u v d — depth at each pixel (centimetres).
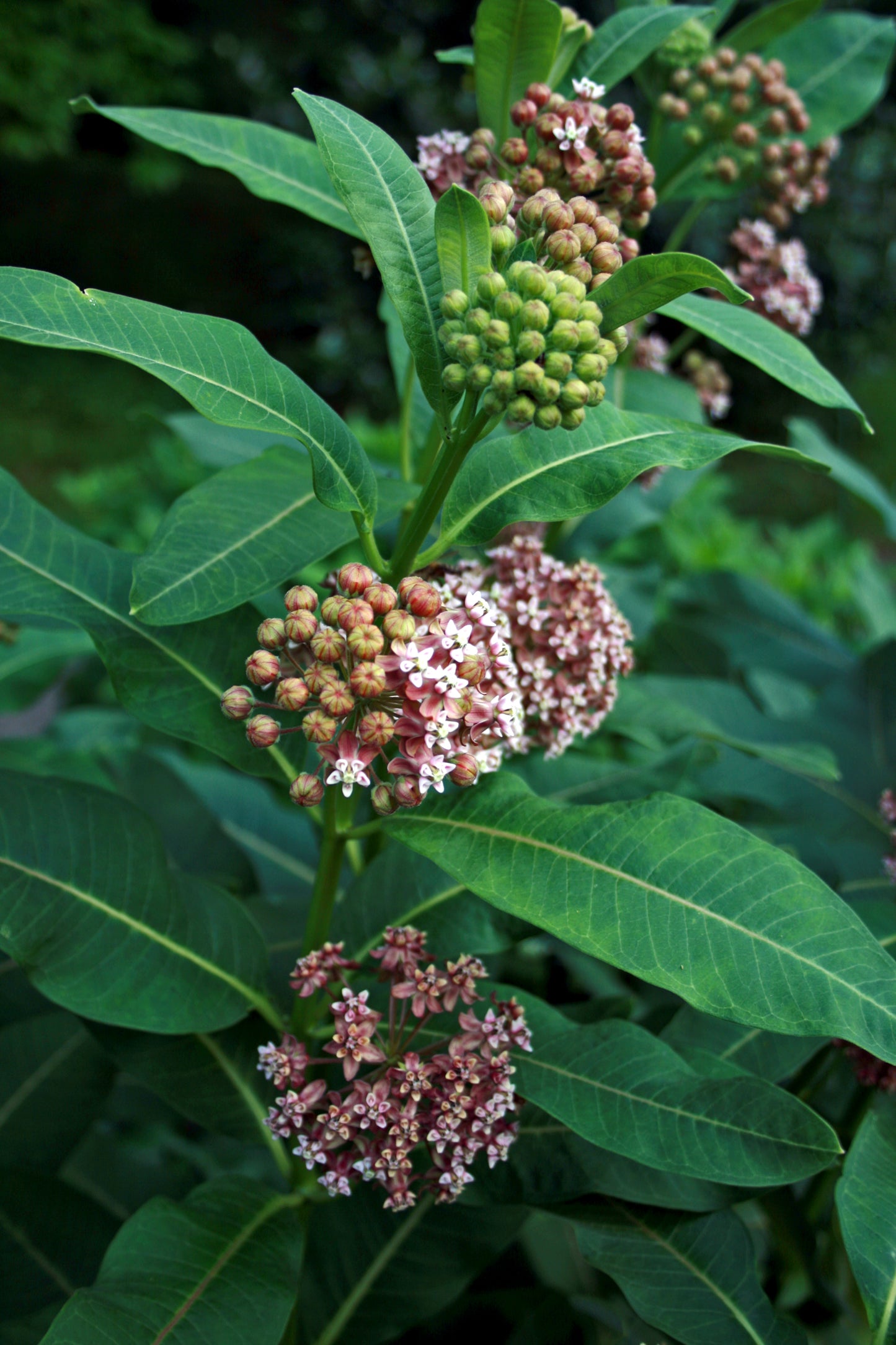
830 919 54
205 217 508
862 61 77
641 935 54
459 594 59
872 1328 55
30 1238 67
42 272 54
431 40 447
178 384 53
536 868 55
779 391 386
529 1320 67
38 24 417
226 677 61
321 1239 65
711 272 53
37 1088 70
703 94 72
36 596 61
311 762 65
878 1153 60
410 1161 59
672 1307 58
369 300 455
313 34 446
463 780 54
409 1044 59
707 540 154
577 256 56
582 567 63
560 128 61
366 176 56
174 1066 63
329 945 59
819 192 77
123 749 85
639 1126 57
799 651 93
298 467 63
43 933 59
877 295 401
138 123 66
